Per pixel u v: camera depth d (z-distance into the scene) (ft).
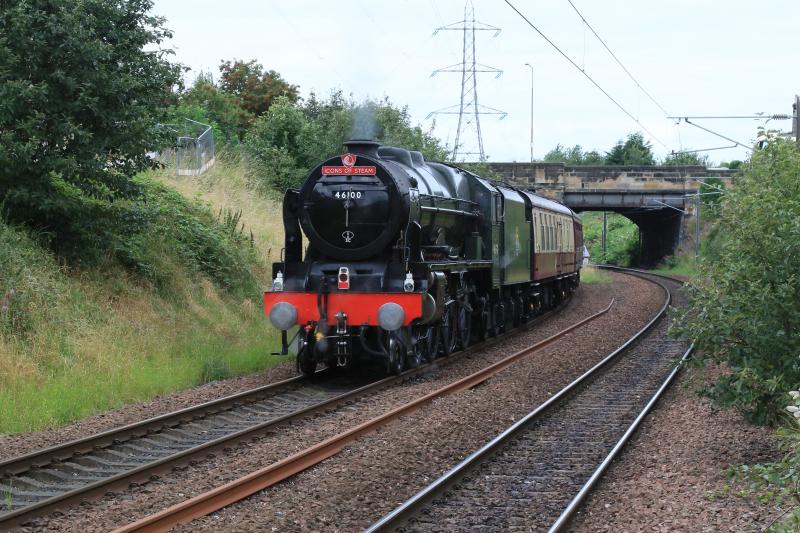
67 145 50.39
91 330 47.32
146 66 53.36
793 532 21.61
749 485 25.99
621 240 276.21
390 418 36.04
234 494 25.17
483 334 64.23
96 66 50.14
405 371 48.55
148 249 60.08
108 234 55.62
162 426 34.71
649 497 25.76
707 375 47.91
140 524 21.74
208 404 37.91
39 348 43.16
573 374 49.98
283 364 52.39
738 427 34.40
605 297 114.93
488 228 63.21
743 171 36.81
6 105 47.06
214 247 67.77
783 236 32.09
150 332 51.57
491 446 31.09
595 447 32.68
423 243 52.60
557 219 94.53
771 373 31.76
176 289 59.36
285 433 34.24
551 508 25.02
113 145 51.88
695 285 34.71
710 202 38.42
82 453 30.32
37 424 35.14
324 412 38.63
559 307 100.27
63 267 51.21
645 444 33.12
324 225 48.14
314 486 26.53
